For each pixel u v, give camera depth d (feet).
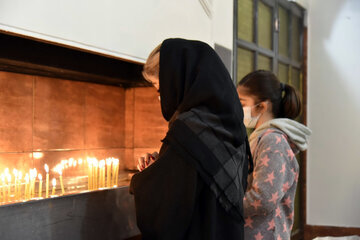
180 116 2.88
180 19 5.57
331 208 10.39
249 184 3.84
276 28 9.58
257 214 3.52
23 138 4.83
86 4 4.07
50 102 5.15
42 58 4.37
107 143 5.99
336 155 10.36
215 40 6.67
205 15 6.22
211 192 2.83
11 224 3.31
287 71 10.28
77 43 3.98
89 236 3.99
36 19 3.57
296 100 4.06
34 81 4.94
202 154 2.78
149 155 3.71
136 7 4.74
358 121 10.19
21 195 4.54
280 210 3.72
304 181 10.56
